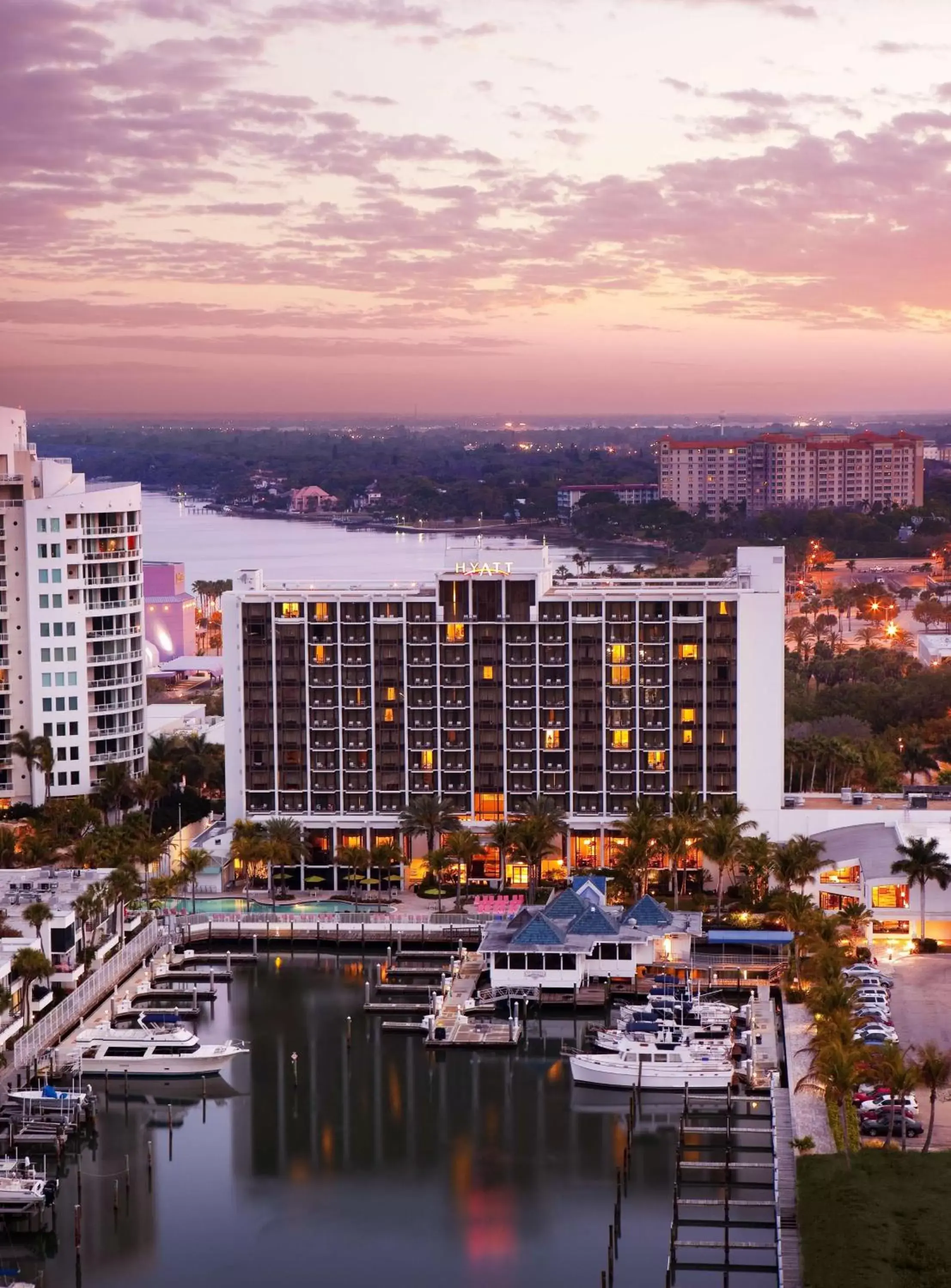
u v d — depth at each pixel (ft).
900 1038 575.79
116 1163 535.19
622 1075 575.79
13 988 609.83
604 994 649.20
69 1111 547.49
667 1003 621.31
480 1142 544.21
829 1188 469.16
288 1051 617.21
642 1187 509.35
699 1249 468.34
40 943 625.82
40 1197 489.67
